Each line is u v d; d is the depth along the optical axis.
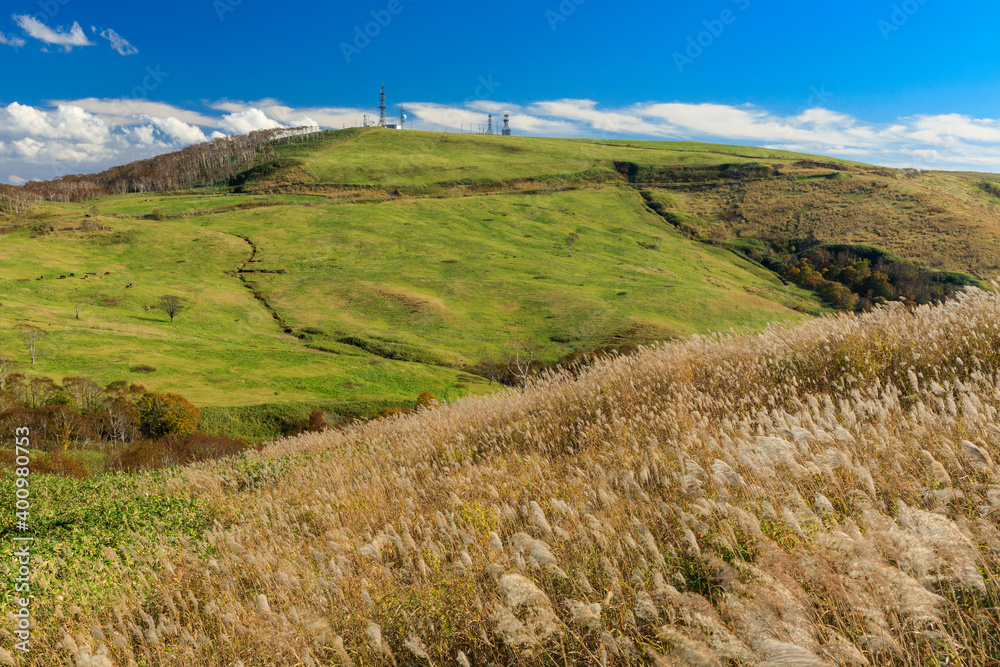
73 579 6.79
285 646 3.81
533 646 3.06
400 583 4.35
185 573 6.07
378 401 61.28
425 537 5.07
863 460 3.80
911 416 4.42
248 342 83.31
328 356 77.94
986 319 6.42
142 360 69.88
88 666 4.02
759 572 2.44
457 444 9.18
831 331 7.48
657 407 7.07
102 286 99.88
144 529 9.27
